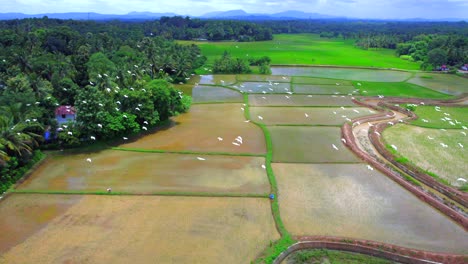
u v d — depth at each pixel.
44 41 100.12
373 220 30.22
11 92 46.03
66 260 24.53
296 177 37.62
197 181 36.16
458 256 25.19
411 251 25.66
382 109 65.69
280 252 25.41
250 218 29.98
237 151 43.88
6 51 78.88
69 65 66.56
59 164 39.69
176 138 48.19
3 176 33.62
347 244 26.42
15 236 27.12
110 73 65.69
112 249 25.70
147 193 33.28
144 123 50.38
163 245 26.25
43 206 31.25
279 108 65.19
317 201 32.91
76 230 27.88
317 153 44.06
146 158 41.53
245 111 61.22
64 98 56.94
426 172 39.38
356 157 43.12
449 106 71.62
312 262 25.28
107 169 38.56
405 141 50.16
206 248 26.06
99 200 32.25
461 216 30.27
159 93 51.97
